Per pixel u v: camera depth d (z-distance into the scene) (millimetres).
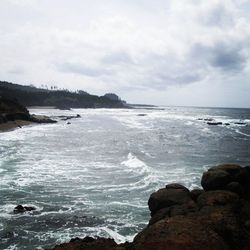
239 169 13273
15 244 11578
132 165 25750
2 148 33125
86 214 14633
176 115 138875
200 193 12203
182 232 7422
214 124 81875
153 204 12078
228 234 8312
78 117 97750
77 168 24266
